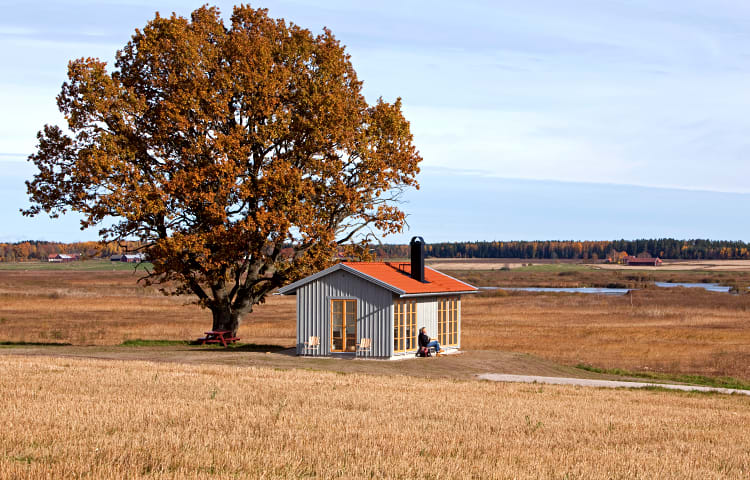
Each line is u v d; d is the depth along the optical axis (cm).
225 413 1986
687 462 1595
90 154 4388
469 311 8544
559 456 1597
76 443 1500
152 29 4681
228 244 4412
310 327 4316
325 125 4584
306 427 1822
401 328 4162
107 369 3009
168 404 2102
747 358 4475
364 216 4975
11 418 1764
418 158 5094
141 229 4709
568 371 3884
